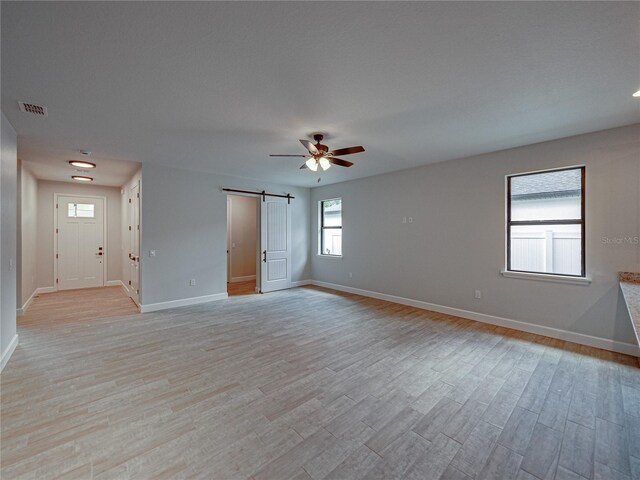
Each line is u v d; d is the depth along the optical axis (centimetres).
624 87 234
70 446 180
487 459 171
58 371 276
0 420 204
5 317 293
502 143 374
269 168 518
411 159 456
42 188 621
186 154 425
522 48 187
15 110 271
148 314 468
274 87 235
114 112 279
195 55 193
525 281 388
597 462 169
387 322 428
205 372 276
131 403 226
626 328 315
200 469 163
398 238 539
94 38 174
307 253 734
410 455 174
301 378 265
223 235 579
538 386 251
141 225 479
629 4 150
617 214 320
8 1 143
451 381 260
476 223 434
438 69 211
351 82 228
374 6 151
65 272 654
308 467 165
